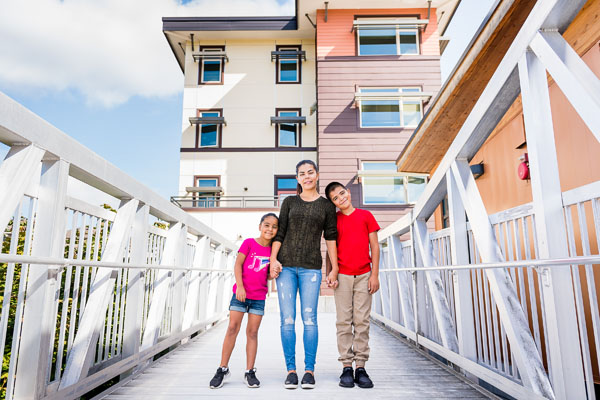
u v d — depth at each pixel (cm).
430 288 346
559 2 175
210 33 1533
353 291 279
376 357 376
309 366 268
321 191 1235
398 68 1320
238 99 1517
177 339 394
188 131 1488
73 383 210
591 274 181
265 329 579
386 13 1369
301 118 1462
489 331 265
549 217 187
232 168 1459
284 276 273
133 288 299
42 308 184
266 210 1251
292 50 1563
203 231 493
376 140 1263
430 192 339
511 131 466
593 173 318
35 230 191
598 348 177
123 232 271
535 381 198
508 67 217
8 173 166
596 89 164
